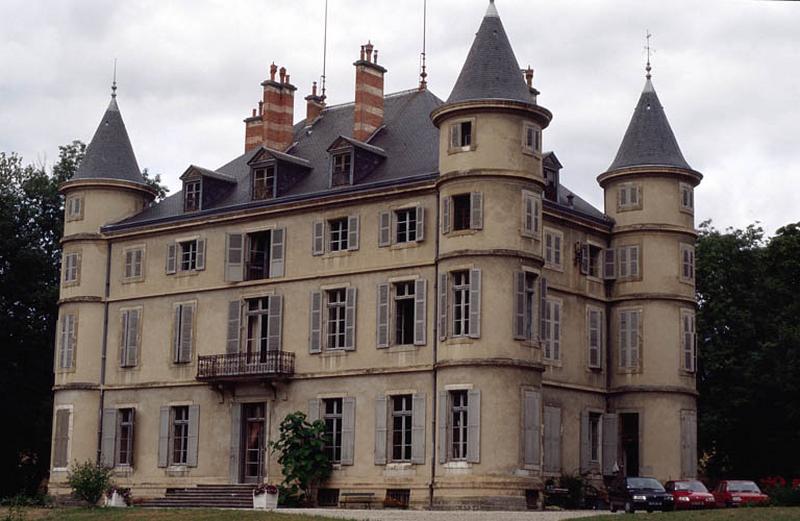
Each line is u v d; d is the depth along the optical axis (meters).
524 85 48.78
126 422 56.62
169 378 55.28
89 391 57.31
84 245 58.56
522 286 47.06
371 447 49.12
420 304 48.72
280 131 58.62
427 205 49.25
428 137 52.84
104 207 58.75
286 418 49.81
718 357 62.94
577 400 52.66
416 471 47.66
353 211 51.38
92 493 49.12
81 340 57.78
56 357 58.41
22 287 65.56
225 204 56.28
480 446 45.78
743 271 64.69
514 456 45.88
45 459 67.88
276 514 37.06
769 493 48.38
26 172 69.00
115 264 58.19
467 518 37.59
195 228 55.84
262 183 54.78
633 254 54.88
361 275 50.66
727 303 63.59
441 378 47.06
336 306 51.44
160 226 56.62
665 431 53.28
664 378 53.72
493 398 45.97
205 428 53.88
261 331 53.78
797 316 62.16
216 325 54.38
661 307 54.28
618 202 55.66
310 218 52.62
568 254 53.31
